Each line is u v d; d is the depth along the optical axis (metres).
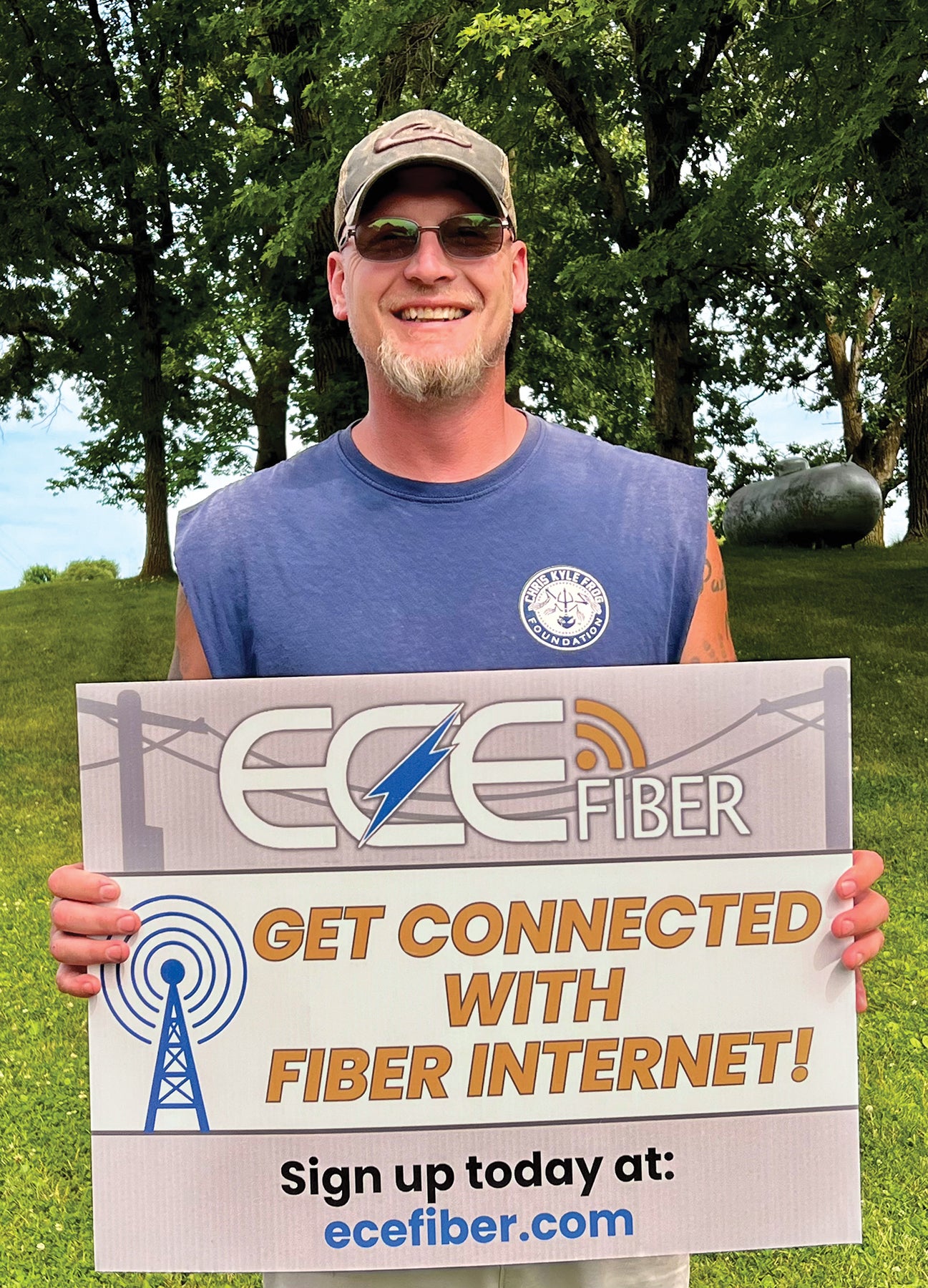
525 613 1.75
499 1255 1.71
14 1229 3.21
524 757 1.71
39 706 11.21
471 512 1.78
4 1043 4.30
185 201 17.16
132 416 18.78
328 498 1.81
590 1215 1.71
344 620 1.75
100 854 1.71
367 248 1.79
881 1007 4.26
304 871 1.70
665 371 14.09
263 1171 1.70
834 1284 2.93
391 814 1.70
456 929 1.70
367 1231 1.70
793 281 14.23
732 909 1.72
